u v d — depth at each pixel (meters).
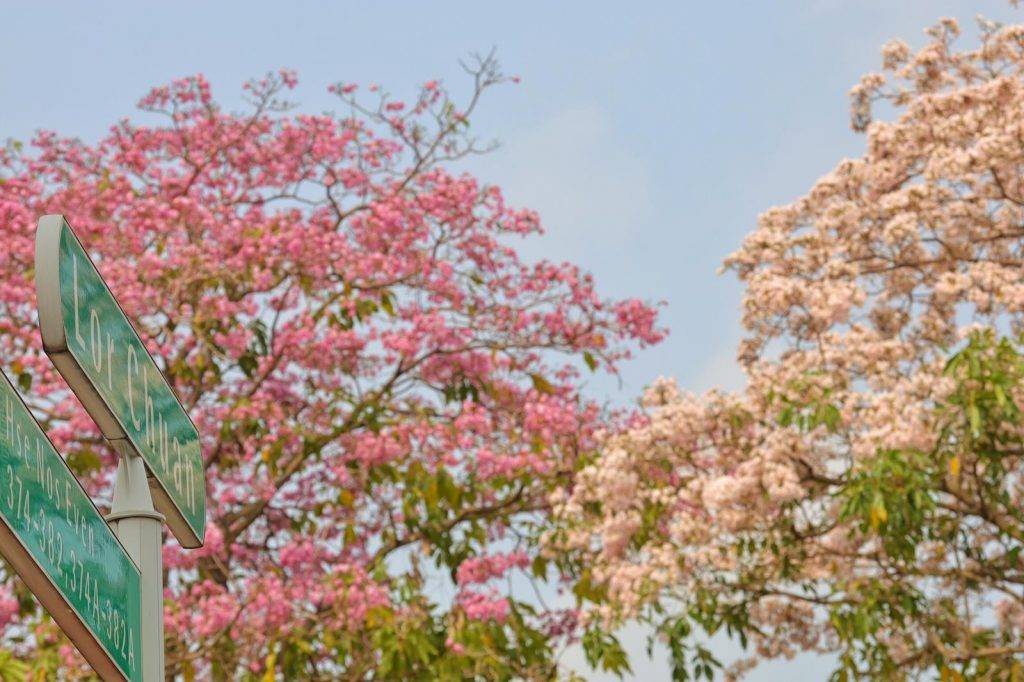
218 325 15.03
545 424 15.30
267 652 13.20
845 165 13.21
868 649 11.94
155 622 3.66
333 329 15.16
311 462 15.61
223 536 14.59
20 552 2.90
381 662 13.12
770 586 12.77
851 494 11.09
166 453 3.99
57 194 14.86
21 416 2.98
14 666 11.16
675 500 12.14
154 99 16.42
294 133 16.55
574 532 12.89
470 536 14.98
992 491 11.66
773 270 12.66
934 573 12.20
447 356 15.84
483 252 16.36
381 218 15.87
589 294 16.36
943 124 13.09
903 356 12.02
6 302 13.99
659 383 12.70
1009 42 14.05
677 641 12.05
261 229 15.31
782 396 11.59
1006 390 11.08
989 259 13.21
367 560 15.27
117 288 14.25
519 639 14.31
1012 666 11.52
